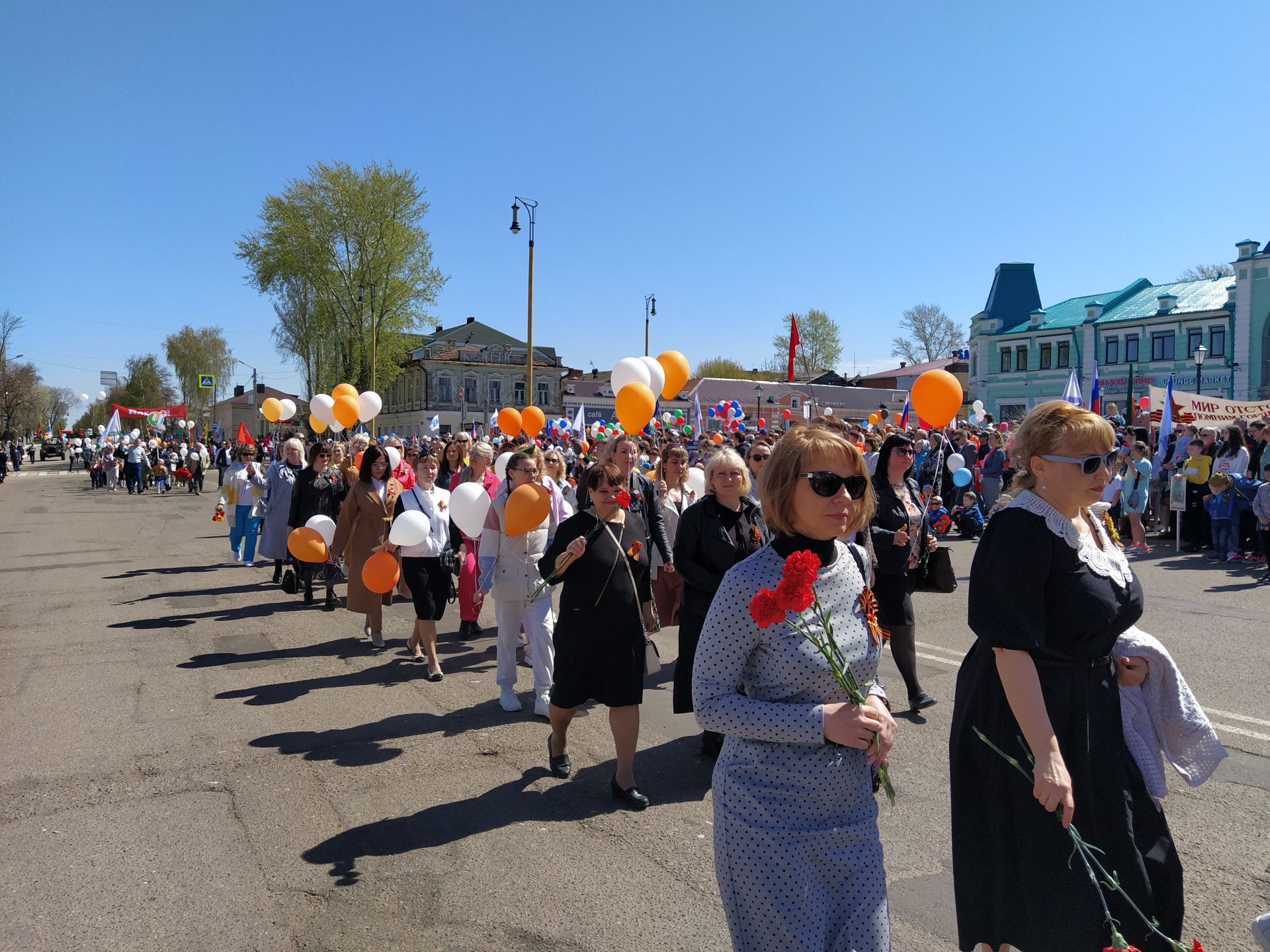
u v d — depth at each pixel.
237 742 4.88
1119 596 2.18
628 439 5.52
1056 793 1.96
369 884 3.31
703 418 27.64
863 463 2.06
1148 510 14.14
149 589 9.95
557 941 2.92
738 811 1.96
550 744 4.41
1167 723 2.37
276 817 3.90
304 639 7.44
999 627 2.11
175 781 4.32
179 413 56.28
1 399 57.09
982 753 2.28
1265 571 10.20
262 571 11.38
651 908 3.12
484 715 5.39
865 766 2.04
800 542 2.04
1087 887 2.09
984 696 2.30
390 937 2.95
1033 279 47.56
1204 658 6.33
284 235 41.56
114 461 32.16
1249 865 3.34
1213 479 10.55
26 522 18.58
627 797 4.02
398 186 42.19
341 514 6.95
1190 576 9.95
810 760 1.94
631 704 4.03
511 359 64.94
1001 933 2.23
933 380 5.36
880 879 1.97
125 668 6.49
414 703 5.63
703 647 2.04
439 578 6.25
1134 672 2.35
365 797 4.14
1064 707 2.16
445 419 62.34
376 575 6.02
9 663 6.63
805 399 48.28
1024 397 44.81
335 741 4.91
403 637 7.48
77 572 11.27
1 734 5.02
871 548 4.82
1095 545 2.26
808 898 1.88
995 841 2.24
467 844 3.64
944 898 3.14
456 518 5.59
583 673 4.12
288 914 3.09
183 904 3.16
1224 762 4.38
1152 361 39.19
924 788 4.12
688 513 4.48
